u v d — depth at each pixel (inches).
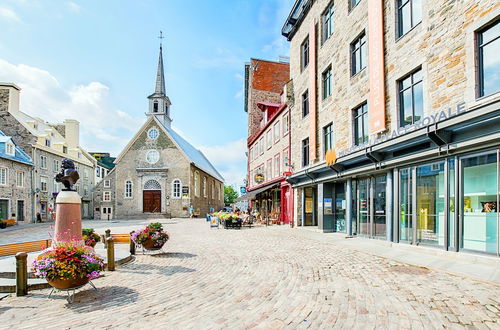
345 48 560.4
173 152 1631.4
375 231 477.4
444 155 327.6
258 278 264.2
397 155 401.4
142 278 272.7
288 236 599.2
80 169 1863.9
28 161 1339.8
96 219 1617.9
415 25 389.1
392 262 315.9
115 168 1643.7
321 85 665.6
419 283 234.8
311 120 696.4
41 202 1456.7
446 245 327.0
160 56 1985.7
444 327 156.7
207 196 2062.0
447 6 335.9
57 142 1621.6
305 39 776.3
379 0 450.9
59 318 181.5
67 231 282.0
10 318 183.3
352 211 549.0
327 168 581.6
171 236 644.1
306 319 171.3
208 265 325.4
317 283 243.9
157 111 1913.1
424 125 337.7
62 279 204.7
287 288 231.9
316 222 771.4
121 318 178.7
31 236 725.3
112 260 306.0
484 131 279.7
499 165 278.1
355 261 327.6
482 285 225.3
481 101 291.9
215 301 205.8
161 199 1601.9
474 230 303.4
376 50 454.3
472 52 303.3
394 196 415.2
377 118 448.1
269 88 1487.5
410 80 402.6
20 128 1416.1
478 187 300.0
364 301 198.2
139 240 391.2
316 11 697.6
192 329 161.5
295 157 810.8
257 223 1031.6
